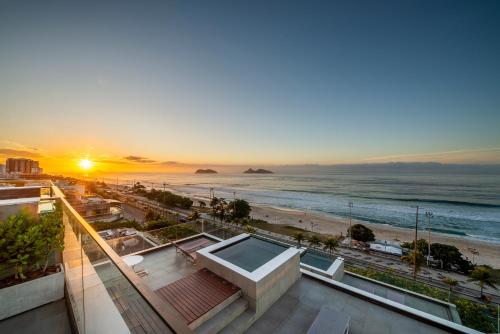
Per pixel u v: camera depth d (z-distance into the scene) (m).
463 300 16.31
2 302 3.60
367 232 41.16
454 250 31.31
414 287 18.39
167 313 1.58
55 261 4.64
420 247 33.78
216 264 8.02
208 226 16.33
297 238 36.00
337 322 6.15
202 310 6.16
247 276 7.04
